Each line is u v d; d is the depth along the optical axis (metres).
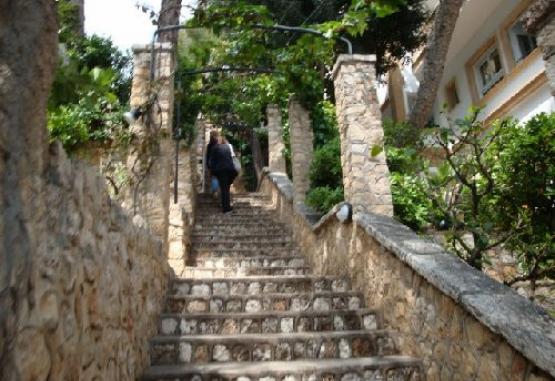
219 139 8.79
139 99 4.41
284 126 9.15
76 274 1.68
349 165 4.34
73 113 5.49
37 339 1.33
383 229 3.52
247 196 9.77
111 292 2.16
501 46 8.41
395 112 11.41
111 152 4.55
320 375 2.69
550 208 4.12
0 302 1.14
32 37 1.29
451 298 2.47
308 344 3.06
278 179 8.48
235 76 8.97
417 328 2.87
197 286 3.95
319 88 6.87
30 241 1.30
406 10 8.31
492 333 2.11
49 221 1.46
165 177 4.17
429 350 2.71
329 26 4.06
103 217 2.09
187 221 6.04
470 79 9.43
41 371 1.36
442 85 10.43
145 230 3.01
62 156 1.59
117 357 2.23
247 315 3.35
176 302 3.62
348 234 4.29
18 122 1.25
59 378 1.51
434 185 3.68
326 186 5.77
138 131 4.26
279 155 8.96
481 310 2.12
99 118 5.53
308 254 5.79
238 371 2.65
